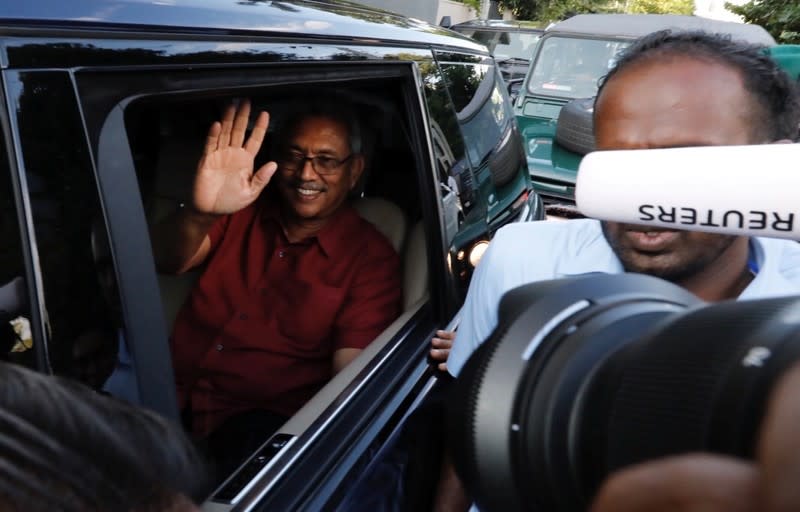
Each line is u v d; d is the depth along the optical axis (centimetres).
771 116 106
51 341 97
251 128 212
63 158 100
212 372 213
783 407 33
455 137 237
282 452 141
